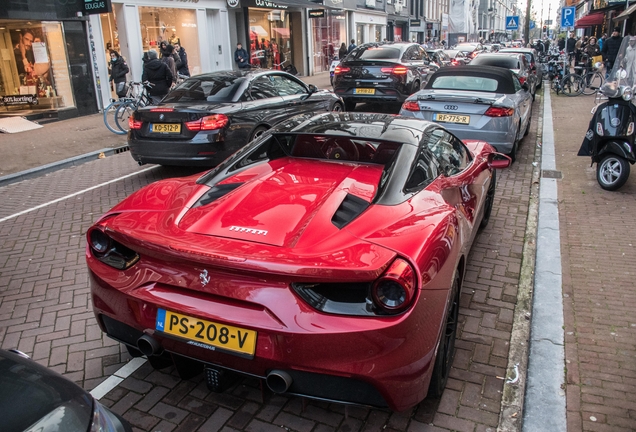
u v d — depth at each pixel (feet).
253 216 8.48
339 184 9.59
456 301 9.71
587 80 59.26
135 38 53.42
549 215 19.03
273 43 80.18
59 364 10.54
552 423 8.79
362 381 7.22
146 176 25.58
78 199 22.12
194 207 9.05
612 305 12.69
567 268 14.80
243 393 9.55
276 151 11.35
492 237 17.15
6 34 41.57
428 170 10.66
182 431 8.63
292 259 7.17
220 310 7.50
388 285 7.11
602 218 18.86
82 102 46.39
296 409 9.12
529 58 57.62
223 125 22.13
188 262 7.61
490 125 23.82
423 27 168.96
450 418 8.86
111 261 8.64
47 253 16.38
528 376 10.00
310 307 7.18
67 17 44.14
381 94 38.58
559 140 32.76
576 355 10.70
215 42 66.74
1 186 24.79
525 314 12.30
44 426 4.88
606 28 110.32
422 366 7.61
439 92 25.71
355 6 108.88
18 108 42.91
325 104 30.27
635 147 21.21
